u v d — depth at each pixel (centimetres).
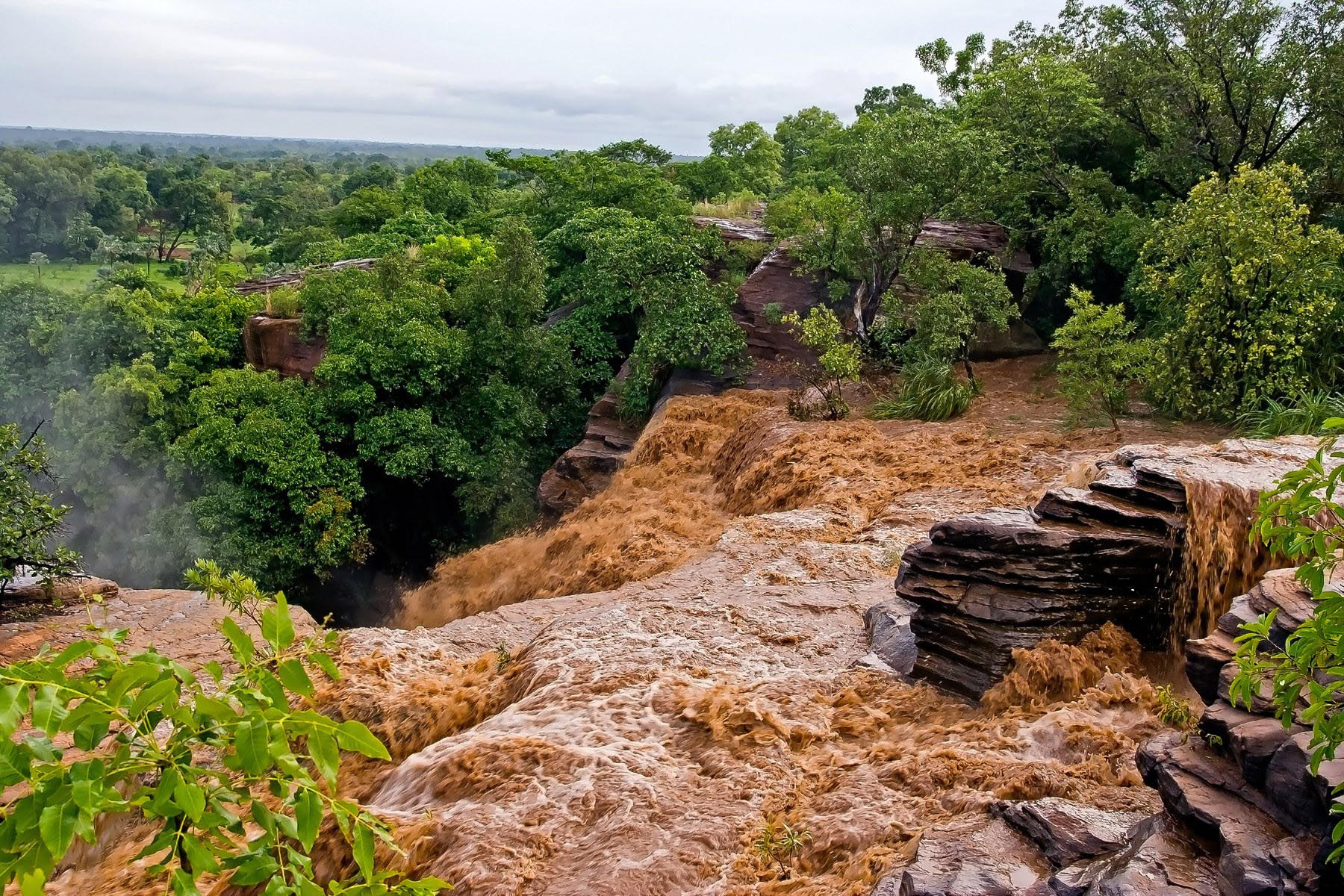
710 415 2241
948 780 666
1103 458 1158
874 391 2105
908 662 916
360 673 1003
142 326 2870
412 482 2703
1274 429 1457
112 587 1449
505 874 620
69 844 198
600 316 2805
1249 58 2120
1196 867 465
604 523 1744
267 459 2405
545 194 3875
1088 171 2447
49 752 208
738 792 706
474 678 993
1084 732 692
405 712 925
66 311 3072
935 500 1434
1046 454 1556
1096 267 2384
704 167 4878
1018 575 860
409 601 2006
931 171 2161
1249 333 1590
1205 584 876
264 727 225
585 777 727
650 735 798
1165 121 2289
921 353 2059
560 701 859
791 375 2386
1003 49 2889
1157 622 866
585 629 1042
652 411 2475
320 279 2828
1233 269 1564
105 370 2816
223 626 246
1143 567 865
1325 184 2066
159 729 570
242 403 2547
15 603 1385
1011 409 1889
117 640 250
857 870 571
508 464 2511
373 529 2725
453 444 2514
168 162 19750
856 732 802
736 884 599
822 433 1820
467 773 756
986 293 2027
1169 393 1680
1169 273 1931
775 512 1480
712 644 996
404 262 2819
